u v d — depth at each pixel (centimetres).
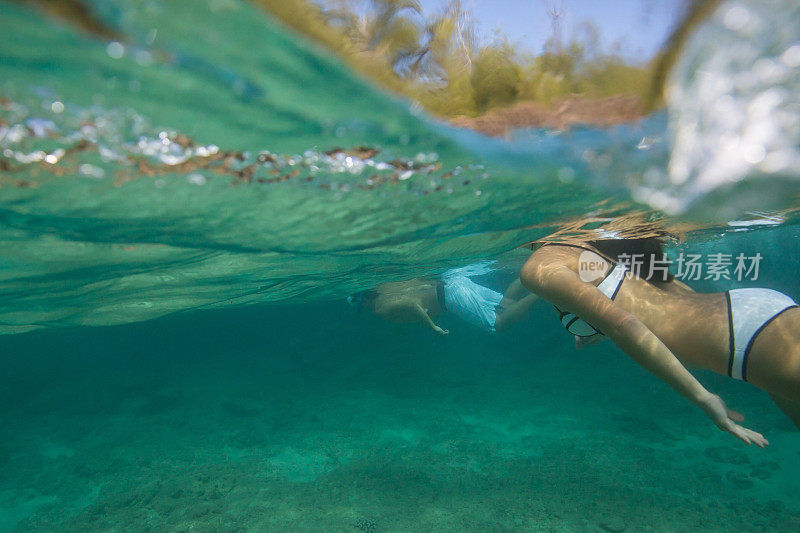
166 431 627
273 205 148
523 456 452
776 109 84
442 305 500
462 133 108
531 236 278
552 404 642
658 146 105
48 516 401
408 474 409
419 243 262
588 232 230
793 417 110
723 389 606
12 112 79
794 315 93
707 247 482
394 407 675
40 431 675
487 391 739
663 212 167
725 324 100
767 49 79
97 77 72
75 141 92
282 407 721
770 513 310
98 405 791
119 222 149
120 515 376
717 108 90
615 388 679
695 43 85
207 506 372
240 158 109
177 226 162
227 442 562
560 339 1031
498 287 1248
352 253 267
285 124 95
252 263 268
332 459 479
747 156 94
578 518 320
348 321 1202
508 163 124
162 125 90
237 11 64
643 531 299
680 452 437
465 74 103
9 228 146
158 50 68
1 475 520
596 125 107
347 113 93
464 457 454
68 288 262
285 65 76
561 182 140
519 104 108
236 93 81
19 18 58
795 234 610
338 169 122
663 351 96
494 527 314
